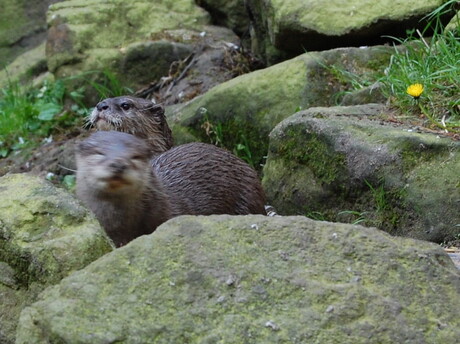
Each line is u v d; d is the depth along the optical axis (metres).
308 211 10.39
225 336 5.24
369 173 9.53
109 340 5.19
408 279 5.64
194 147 9.95
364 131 9.87
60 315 5.33
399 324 5.35
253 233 5.82
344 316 5.35
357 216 9.74
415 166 9.28
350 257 5.74
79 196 7.66
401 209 9.26
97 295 5.45
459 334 5.36
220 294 5.45
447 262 5.89
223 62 15.68
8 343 6.24
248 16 15.92
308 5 13.15
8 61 19.34
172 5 16.83
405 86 10.73
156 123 12.61
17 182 7.02
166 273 5.55
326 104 12.10
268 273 5.56
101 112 12.38
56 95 16.14
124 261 5.64
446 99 10.27
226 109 12.73
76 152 7.66
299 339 5.22
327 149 10.07
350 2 13.06
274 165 10.93
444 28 12.57
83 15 16.36
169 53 15.92
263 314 5.36
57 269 6.24
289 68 12.44
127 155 7.44
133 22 16.47
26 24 19.56
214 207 9.58
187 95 15.24
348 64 12.38
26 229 6.51
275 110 12.29
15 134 15.73
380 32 12.94
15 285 6.42
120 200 7.58
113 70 15.87
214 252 5.67
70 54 16.08
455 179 9.02
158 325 5.28
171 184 9.27
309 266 5.65
